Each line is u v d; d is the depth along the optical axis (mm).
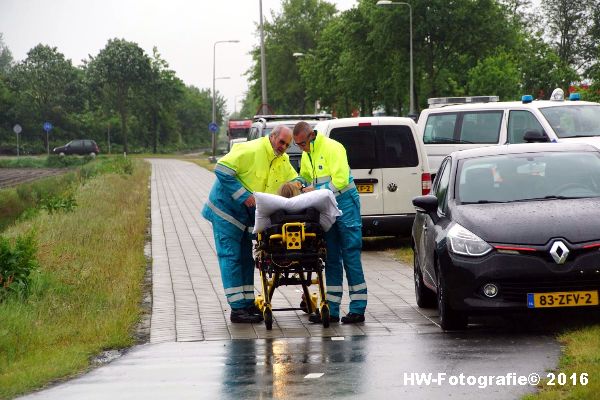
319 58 103375
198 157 130875
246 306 15312
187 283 19531
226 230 15109
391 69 81062
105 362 12398
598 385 9562
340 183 14727
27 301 15828
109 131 153375
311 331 14203
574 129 24906
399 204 24297
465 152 15570
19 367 11961
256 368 11602
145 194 47750
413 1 75438
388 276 20016
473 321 14508
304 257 14148
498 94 64562
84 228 27359
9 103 150875
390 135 24328
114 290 17672
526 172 14758
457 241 13305
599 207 13562
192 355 12633
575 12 102562
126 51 157750
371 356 12078
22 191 50188
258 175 14875
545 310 12789
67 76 157000
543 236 12938
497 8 75688
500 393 9836
